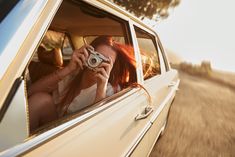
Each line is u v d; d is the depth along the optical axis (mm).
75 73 1678
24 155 918
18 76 930
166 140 4934
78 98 1611
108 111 1636
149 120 2510
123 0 13977
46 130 1098
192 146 4797
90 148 1329
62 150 1110
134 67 2156
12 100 883
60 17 2465
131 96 2068
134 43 2182
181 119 6676
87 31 2881
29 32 1000
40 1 1086
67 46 2951
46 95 1454
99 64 1568
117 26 2410
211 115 7617
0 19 987
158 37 3496
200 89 14531
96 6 1738
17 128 901
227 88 18203
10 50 918
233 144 5180
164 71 3623
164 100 3219
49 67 2127
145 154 2705
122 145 1807
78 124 1312
